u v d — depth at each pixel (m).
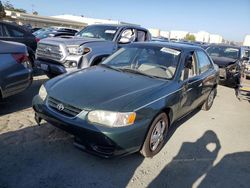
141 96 3.26
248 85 7.64
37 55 6.59
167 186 3.04
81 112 3.02
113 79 3.73
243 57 9.90
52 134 3.89
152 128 3.38
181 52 4.41
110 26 7.81
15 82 4.43
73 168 3.14
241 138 4.76
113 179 3.04
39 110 3.41
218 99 7.59
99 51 6.35
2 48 4.29
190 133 4.66
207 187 3.12
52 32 16.31
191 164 3.58
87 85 3.47
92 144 2.99
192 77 4.52
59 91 3.35
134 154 3.62
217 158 3.85
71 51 5.97
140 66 4.29
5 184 2.74
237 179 3.37
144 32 8.47
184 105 4.24
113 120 2.93
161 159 3.61
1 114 4.50
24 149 3.43
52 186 2.80
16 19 43.41
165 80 3.89
